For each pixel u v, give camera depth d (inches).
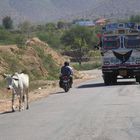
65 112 874.1
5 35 2716.5
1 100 1193.4
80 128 685.9
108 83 1573.6
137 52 1544.0
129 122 723.4
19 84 939.3
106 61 1557.6
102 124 713.0
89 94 1233.4
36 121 778.2
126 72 1551.4
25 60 1956.2
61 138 615.2
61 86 1366.9
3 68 1718.8
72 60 4421.8
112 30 1553.9
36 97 1232.8
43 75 1984.5
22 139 621.9
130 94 1173.1
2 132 688.4
